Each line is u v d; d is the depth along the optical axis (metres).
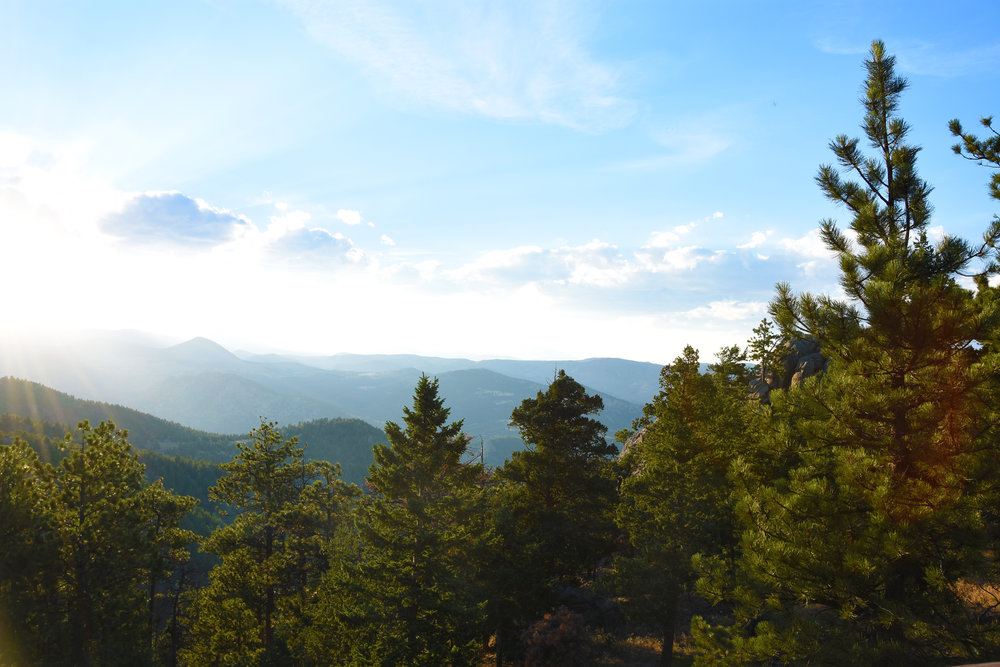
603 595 32.62
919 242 11.57
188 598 45.66
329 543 37.72
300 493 41.00
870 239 11.92
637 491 27.31
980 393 9.95
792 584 11.45
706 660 13.33
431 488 26.02
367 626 23.30
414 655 22.17
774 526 12.14
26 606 28.19
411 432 26.14
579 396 32.56
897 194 11.77
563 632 25.22
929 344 10.15
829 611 12.55
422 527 24.20
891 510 10.41
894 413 10.95
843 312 11.20
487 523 28.08
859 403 10.95
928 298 10.02
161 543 37.03
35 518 29.84
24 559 27.91
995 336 9.86
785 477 13.86
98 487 32.50
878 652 10.61
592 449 32.44
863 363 10.98
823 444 11.95
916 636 10.27
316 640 32.78
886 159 12.09
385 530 24.55
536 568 27.58
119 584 32.00
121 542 31.33
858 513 11.50
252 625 39.72
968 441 10.19
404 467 25.19
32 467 31.55
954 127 16.53
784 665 11.90
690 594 26.62
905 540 10.21
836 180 12.38
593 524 31.95
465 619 23.14
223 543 37.72
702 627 13.93
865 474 10.74
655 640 28.58
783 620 12.71
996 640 9.95
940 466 10.35
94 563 30.59
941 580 9.97
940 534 10.57
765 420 13.35
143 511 35.84
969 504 10.11
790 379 39.16
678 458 25.72
